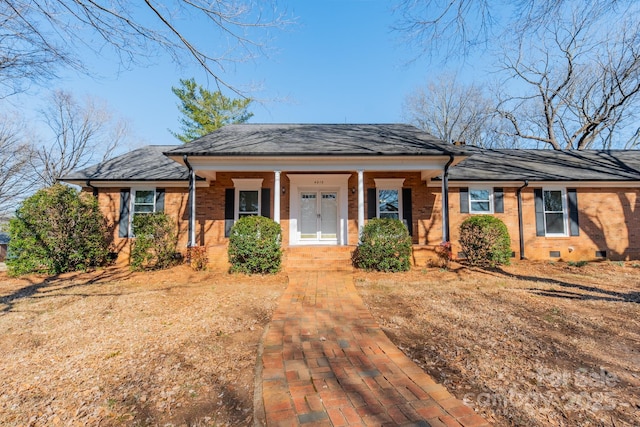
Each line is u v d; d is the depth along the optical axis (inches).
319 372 121.7
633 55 503.5
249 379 121.5
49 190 378.9
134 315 204.2
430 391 107.5
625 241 461.4
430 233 469.1
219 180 475.5
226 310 211.5
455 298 235.1
